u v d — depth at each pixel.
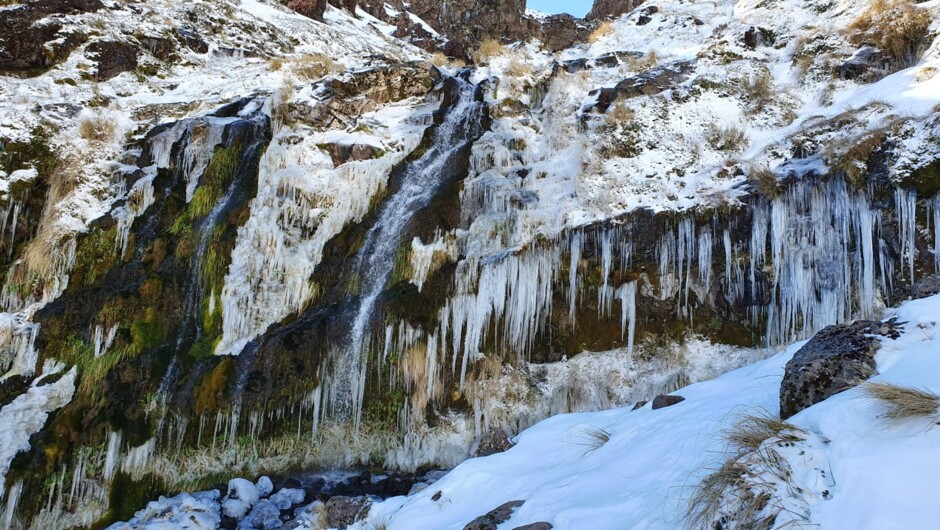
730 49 13.66
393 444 9.89
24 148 12.16
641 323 10.02
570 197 10.95
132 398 9.97
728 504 4.01
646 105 12.29
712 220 9.77
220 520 8.73
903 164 8.84
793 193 9.45
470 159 12.48
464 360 10.05
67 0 15.78
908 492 3.39
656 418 6.70
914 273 8.60
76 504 9.30
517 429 9.84
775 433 4.44
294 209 11.76
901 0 12.25
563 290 10.28
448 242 11.05
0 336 10.38
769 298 9.51
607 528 4.66
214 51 16.78
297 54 17.88
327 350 10.16
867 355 5.02
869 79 11.49
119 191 12.11
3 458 9.37
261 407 9.84
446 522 6.28
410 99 13.79
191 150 12.35
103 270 11.34
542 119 13.62
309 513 8.12
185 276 11.22
